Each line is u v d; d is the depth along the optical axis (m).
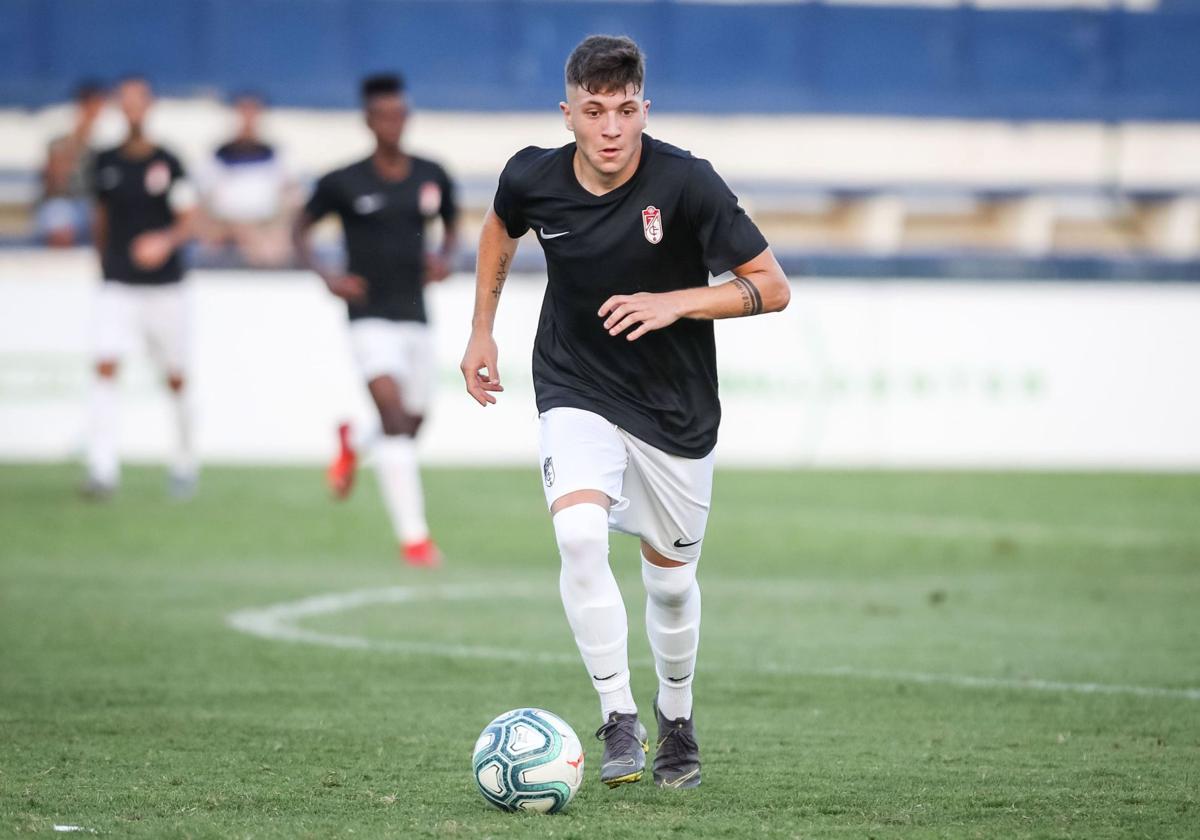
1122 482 60.84
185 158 83.88
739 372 63.50
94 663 26.64
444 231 41.78
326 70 86.75
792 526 48.44
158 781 18.16
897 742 20.80
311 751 19.92
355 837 15.47
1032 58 90.31
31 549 41.34
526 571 39.44
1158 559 42.22
